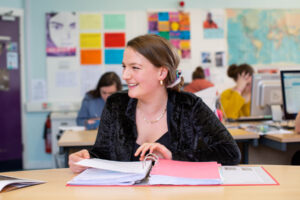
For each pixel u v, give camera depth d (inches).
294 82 87.7
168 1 164.7
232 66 115.3
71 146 76.4
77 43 159.8
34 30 157.4
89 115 113.7
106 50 161.2
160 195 32.9
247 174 40.6
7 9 150.9
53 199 32.3
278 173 41.6
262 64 169.3
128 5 162.9
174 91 51.7
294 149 91.4
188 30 164.9
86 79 160.6
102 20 160.9
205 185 36.3
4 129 153.6
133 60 44.8
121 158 48.8
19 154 157.0
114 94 53.5
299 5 169.8
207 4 166.6
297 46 171.3
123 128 50.1
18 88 155.9
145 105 50.1
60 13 158.4
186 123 49.8
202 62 166.1
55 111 157.6
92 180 37.0
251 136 77.8
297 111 87.7
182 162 42.1
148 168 39.4
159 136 50.3
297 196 32.4
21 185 37.0
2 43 151.6
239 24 167.9
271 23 169.3
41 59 158.4
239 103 106.7
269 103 97.7
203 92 72.7
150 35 46.7
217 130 48.4
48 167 159.3
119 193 33.7
